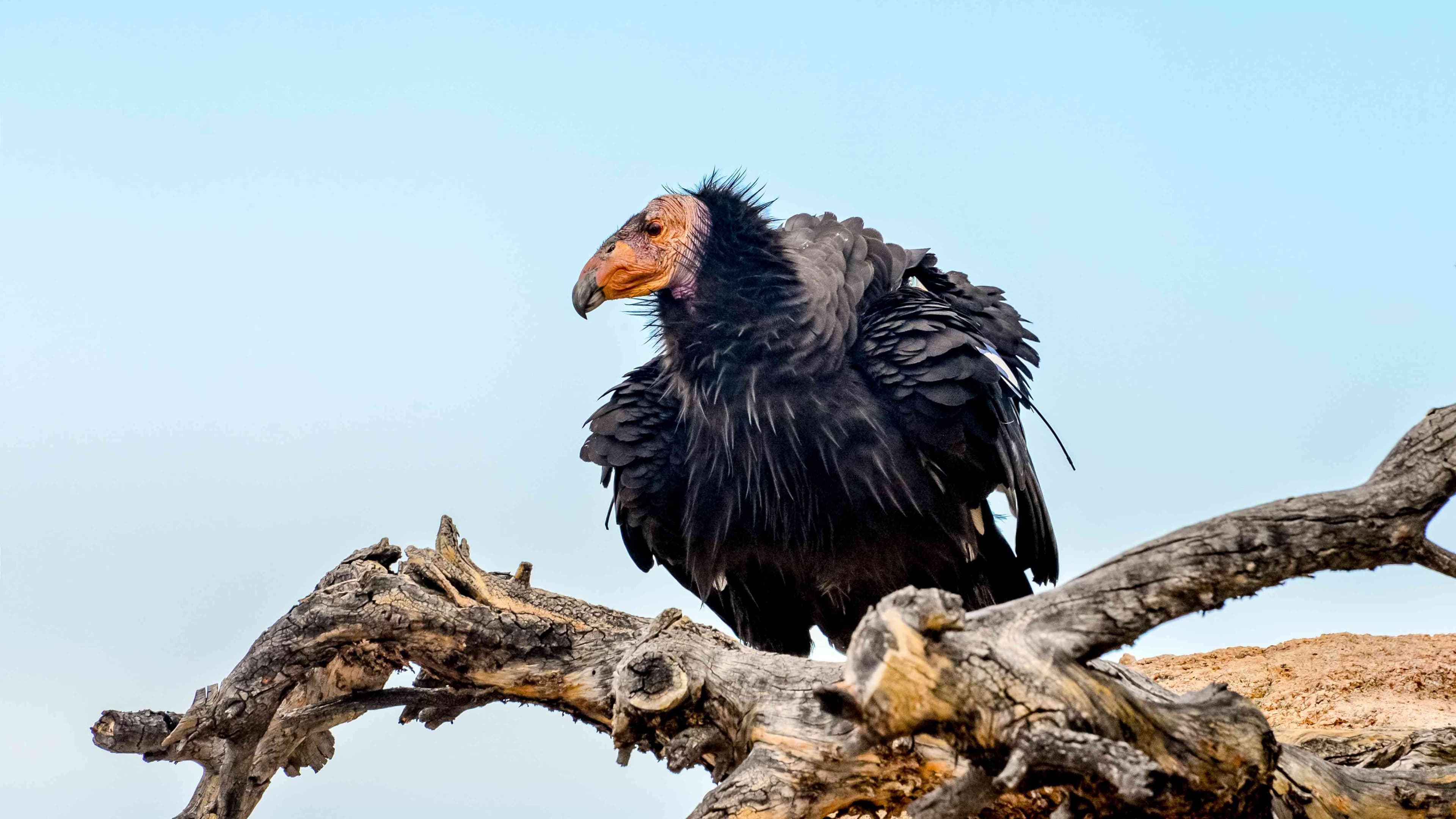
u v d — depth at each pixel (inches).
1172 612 295.9
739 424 500.1
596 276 532.7
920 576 513.0
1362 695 566.6
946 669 287.9
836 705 294.8
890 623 287.7
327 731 475.5
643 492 537.6
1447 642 664.4
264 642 419.8
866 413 489.1
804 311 500.7
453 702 440.1
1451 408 304.0
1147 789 264.1
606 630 425.1
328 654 424.5
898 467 489.7
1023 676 286.8
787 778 343.3
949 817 295.3
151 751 418.0
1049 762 278.7
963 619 292.5
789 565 519.8
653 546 561.9
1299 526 298.5
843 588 520.4
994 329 553.9
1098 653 296.2
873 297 532.1
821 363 495.5
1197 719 301.3
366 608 418.0
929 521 499.5
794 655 542.0
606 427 536.7
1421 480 299.6
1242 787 299.6
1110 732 287.4
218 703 413.7
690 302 522.0
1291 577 301.6
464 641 416.8
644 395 547.5
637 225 539.2
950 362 486.0
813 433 491.2
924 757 332.2
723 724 370.9
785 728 350.6
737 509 508.4
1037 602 299.0
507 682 422.9
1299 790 335.9
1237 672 634.8
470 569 431.5
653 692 366.3
